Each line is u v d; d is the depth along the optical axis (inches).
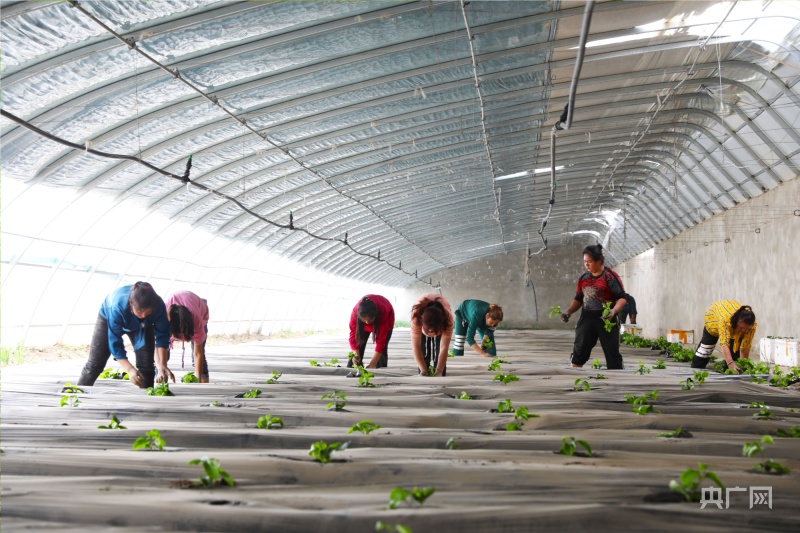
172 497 151.9
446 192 1029.2
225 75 476.7
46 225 626.8
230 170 684.1
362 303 396.8
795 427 238.8
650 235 1441.9
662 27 509.7
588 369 499.5
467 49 506.9
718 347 1014.4
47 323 759.1
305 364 584.7
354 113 613.0
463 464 177.2
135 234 784.3
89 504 145.5
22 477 173.2
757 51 573.3
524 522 136.0
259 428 245.8
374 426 226.8
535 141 808.3
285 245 1119.0
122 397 323.9
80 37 376.8
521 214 1349.7
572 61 560.1
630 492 157.4
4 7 338.3
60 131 491.2
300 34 436.8
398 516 136.5
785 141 702.5
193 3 360.8
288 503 149.9
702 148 847.7
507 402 281.9
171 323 377.7
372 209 1041.5
